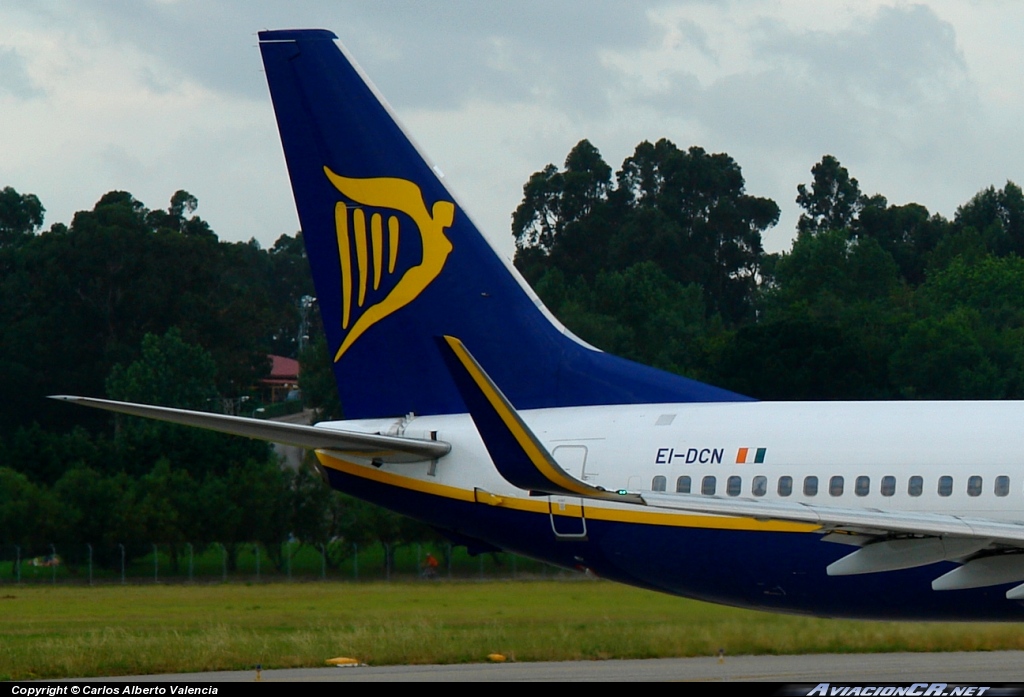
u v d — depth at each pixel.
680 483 96.81
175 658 100.56
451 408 103.94
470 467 101.50
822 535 93.19
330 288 106.06
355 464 104.12
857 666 98.81
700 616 130.00
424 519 103.19
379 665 102.50
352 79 104.81
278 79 105.56
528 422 103.19
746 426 97.06
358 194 105.12
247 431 94.56
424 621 131.62
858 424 94.62
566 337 104.69
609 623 126.12
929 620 93.62
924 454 91.44
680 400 101.75
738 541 95.31
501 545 102.50
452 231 104.94
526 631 118.06
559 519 99.62
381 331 105.38
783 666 99.31
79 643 107.00
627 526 98.06
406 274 105.19
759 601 96.75
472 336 104.81
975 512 89.19
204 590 190.75
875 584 92.62
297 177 105.94
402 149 104.75
